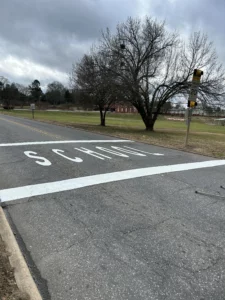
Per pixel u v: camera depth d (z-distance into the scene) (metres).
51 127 20.83
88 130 19.55
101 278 2.83
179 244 3.57
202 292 2.64
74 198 5.16
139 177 6.76
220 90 21.11
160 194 5.55
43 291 2.62
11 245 3.29
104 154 9.69
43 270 2.95
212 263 3.15
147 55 22.08
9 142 11.73
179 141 14.95
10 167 7.31
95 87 22.33
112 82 20.61
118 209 4.69
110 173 7.02
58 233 3.79
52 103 127.06
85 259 3.17
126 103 24.73
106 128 23.00
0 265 2.83
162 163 8.58
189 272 2.96
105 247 3.44
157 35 22.11
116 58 21.39
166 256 3.27
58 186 5.83
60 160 8.38
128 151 10.66
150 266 3.06
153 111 24.12
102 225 4.07
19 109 90.12
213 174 7.41
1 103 105.69
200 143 14.42
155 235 3.79
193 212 4.66
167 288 2.69
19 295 2.40
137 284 2.75
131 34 22.22
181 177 6.93
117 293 2.61
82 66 25.41
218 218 4.45
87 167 7.57
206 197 5.45
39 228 3.93
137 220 4.27
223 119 66.38
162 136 17.77
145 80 22.44
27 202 4.91
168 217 4.42
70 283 2.75
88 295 2.58
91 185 5.98
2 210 4.45
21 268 2.82
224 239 3.74
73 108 103.56
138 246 3.49
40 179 6.30
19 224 4.05
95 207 4.75
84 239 3.63
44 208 4.65
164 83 22.95
